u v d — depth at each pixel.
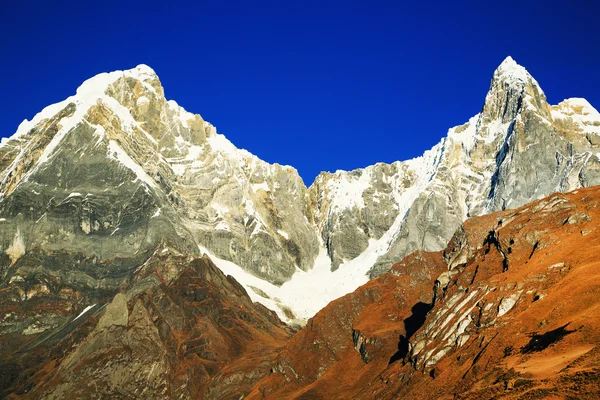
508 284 115.69
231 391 179.25
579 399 76.75
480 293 120.94
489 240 144.12
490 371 98.56
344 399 140.00
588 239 116.50
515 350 99.94
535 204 141.25
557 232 124.69
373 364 150.12
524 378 87.75
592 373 79.56
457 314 122.12
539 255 120.62
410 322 157.75
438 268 177.38
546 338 96.31
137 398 180.12
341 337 168.25
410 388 116.50
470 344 111.75
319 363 163.12
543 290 109.56
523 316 105.50
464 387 100.88
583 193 135.75
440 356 116.88
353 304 176.88
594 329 90.50
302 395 149.38
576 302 99.88
